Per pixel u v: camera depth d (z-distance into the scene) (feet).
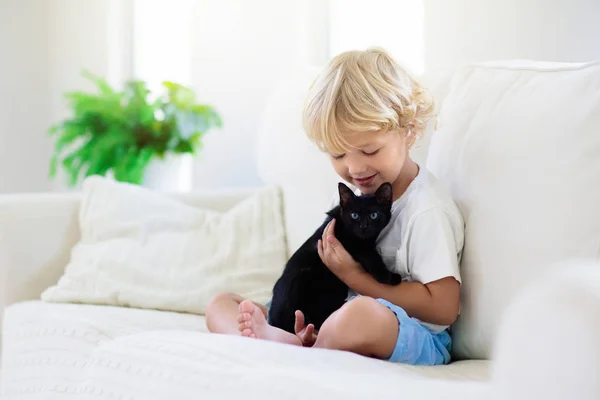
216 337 3.93
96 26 12.28
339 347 4.00
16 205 6.69
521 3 7.09
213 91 11.12
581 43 6.56
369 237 4.82
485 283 4.49
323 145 4.88
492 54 7.44
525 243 4.25
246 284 6.47
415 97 4.97
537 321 2.24
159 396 3.65
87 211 6.97
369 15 9.50
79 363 4.69
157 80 12.29
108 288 6.29
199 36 11.22
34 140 12.67
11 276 6.55
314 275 5.10
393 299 4.59
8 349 5.33
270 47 10.53
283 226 7.02
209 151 11.20
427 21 8.17
